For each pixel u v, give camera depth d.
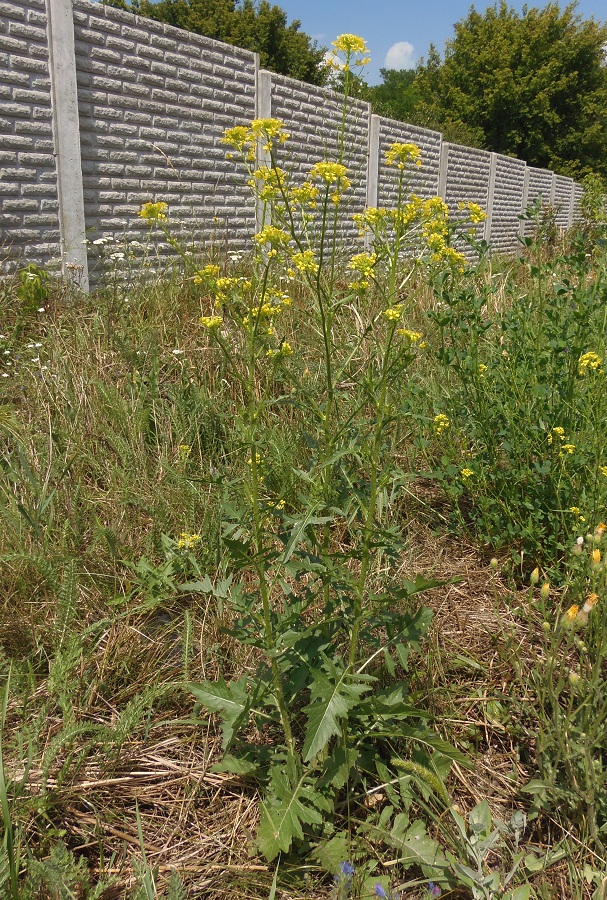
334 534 2.96
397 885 1.72
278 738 2.09
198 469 3.23
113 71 6.24
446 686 2.29
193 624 2.48
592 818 1.72
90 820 1.84
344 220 9.22
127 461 3.22
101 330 4.46
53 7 5.55
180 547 2.75
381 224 2.05
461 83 26.94
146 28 6.50
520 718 2.20
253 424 1.81
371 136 9.99
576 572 2.51
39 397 3.71
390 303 1.92
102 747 1.99
